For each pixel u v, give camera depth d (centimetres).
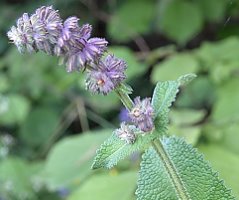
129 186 81
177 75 103
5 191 107
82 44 42
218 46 108
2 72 128
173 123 88
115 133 47
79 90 124
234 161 79
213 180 49
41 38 42
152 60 117
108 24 134
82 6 136
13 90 126
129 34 128
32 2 137
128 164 91
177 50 130
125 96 45
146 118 45
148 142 46
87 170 92
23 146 126
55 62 124
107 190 82
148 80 117
